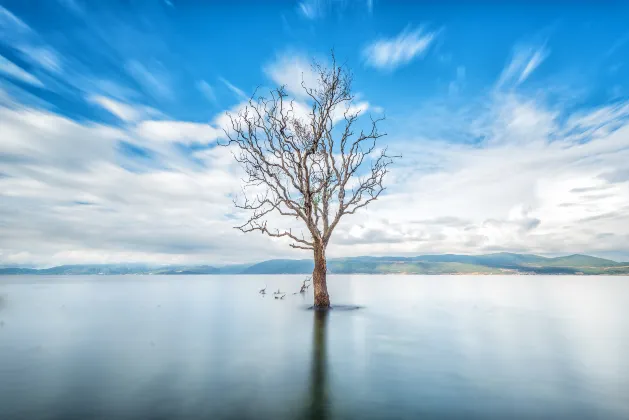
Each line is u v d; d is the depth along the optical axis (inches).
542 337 788.6
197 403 398.0
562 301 1784.0
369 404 397.7
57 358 601.6
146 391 436.1
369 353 643.5
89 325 969.5
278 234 1214.9
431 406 393.1
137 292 2586.1
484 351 661.3
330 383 472.4
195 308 1408.7
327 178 1228.5
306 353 645.9
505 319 1090.7
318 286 1279.5
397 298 1936.5
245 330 884.0
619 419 358.0
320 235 1244.5
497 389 447.2
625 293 2468.0
